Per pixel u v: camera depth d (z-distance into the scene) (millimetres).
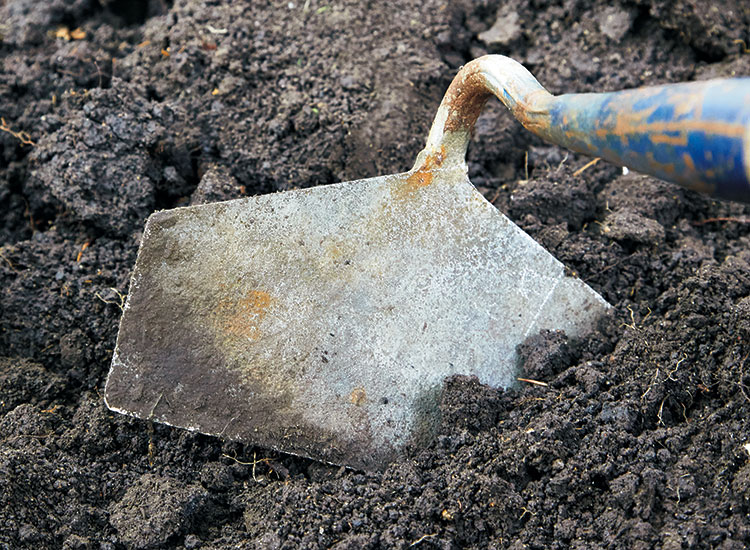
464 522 404
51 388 461
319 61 525
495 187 509
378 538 403
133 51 543
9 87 531
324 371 435
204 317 436
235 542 416
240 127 511
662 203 490
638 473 404
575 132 389
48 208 510
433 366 438
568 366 442
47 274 487
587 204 494
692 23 534
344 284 437
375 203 441
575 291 450
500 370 442
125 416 450
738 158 347
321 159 501
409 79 522
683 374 427
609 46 541
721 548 382
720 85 352
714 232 492
